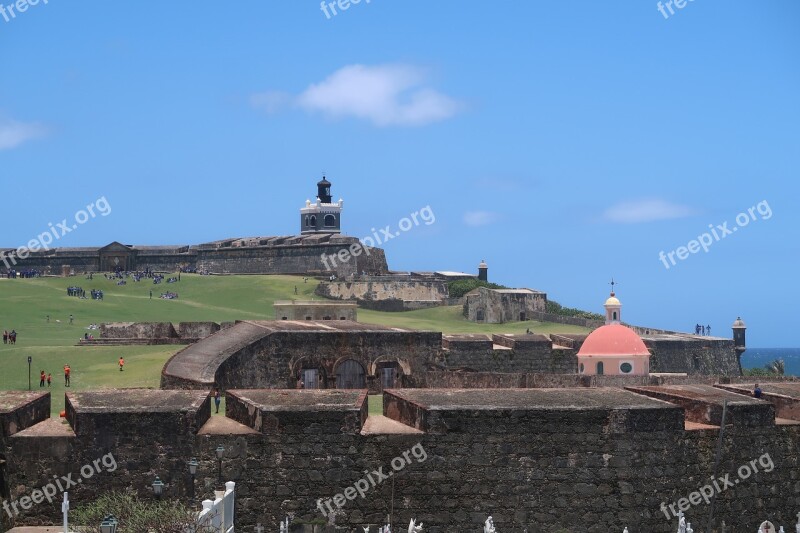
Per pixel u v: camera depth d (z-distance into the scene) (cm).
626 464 7244
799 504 7706
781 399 8094
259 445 7006
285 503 6994
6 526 6731
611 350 13512
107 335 14688
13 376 11650
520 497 7144
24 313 19738
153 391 7638
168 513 6088
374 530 7031
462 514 7100
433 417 7125
